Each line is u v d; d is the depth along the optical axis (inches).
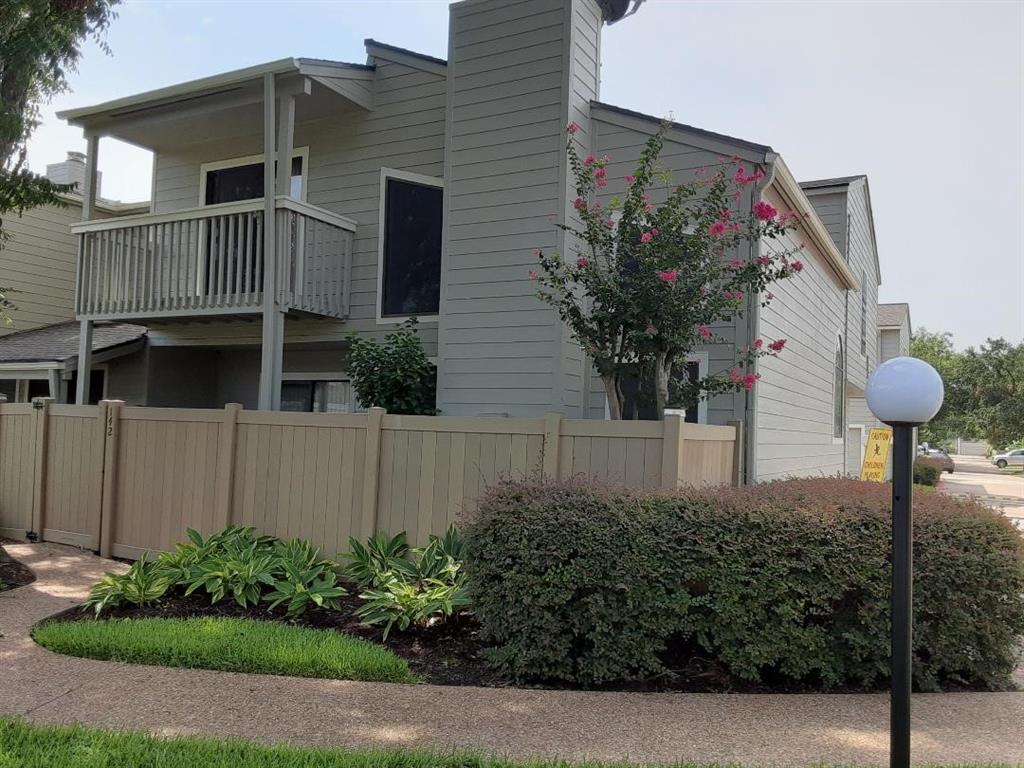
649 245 263.9
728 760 140.4
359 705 166.7
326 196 434.6
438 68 402.6
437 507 257.9
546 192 339.3
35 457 350.6
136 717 157.6
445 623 220.7
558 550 183.2
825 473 535.2
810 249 466.9
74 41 346.3
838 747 147.3
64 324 621.6
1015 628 192.1
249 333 446.3
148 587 242.7
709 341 280.4
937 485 1201.4
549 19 343.3
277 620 226.7
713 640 184.9
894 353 1088.8
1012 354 1606.8
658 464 225.6
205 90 389.1
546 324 335.6
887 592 181.3
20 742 140.0
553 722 158.6
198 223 398.6
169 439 312.0
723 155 326.3
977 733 157.0
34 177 355.6
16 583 273.4
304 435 283.4
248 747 139.6
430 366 358.9
